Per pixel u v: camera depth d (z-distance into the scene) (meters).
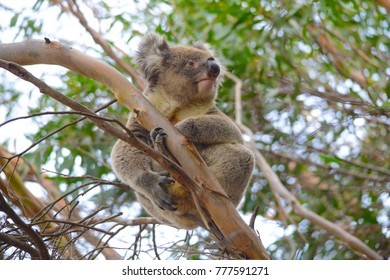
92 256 4.93
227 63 7.94
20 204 5.25
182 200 4.99
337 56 8.46
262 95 8.33
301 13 7.88
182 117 5.74
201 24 8.23
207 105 5.77
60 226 5.12
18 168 7.54
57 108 7.82
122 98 4.49
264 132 8.45
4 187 6.54
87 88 7.93
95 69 4.51
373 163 8.39
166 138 4.38
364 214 8.00
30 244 4.62
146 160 5.07
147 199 5.42
